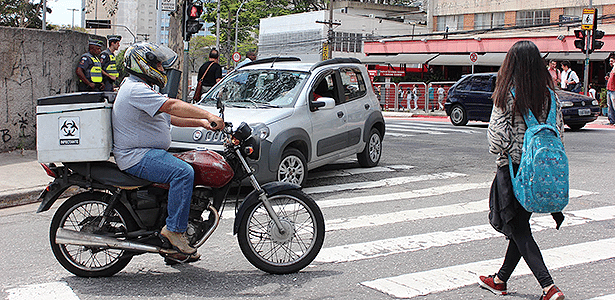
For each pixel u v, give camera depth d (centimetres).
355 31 5828
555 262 530
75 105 458
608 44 3169
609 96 1827
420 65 4438
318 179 952
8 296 443
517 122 412
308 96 853
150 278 488
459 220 686
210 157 470
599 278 489
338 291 457
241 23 6525
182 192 452
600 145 1331
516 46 413
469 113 1905
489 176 977
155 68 464
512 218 415
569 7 3725
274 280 483
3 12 2041
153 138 464
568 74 1920
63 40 1161
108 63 1191
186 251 465
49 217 710
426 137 1555
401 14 6425
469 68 4100
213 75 1275
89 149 458
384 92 3158
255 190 492
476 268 514
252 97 863
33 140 1107
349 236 618
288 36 6181
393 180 940
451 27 4331
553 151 395
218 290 459
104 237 468
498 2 4041
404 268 514
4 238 613
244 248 489
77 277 489
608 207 741
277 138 775
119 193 471
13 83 1060
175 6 1517
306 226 540
